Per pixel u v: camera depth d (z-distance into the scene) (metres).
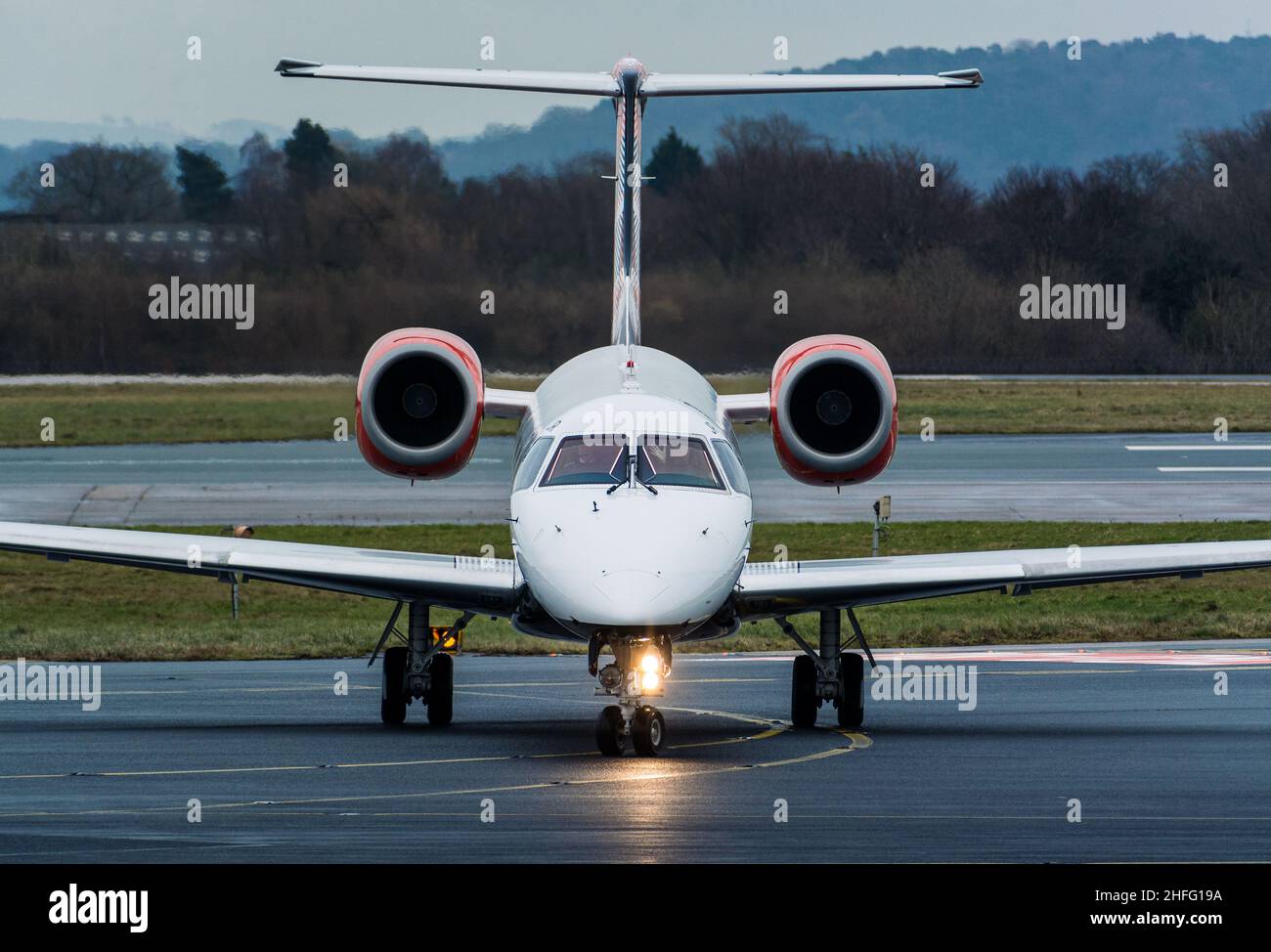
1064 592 105.12
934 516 127.25
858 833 35.00
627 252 65.00
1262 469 151.00
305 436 171.12
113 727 53.88
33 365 174.00
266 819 36.47
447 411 56.31
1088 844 33.91
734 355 174.25
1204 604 98.44
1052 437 175.25
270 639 84.62
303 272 176.38
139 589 104.75
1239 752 47.75
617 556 45.59
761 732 52.94
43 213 186.62
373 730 53.41
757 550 113.94
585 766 44.75
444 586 52.44
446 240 179.38
